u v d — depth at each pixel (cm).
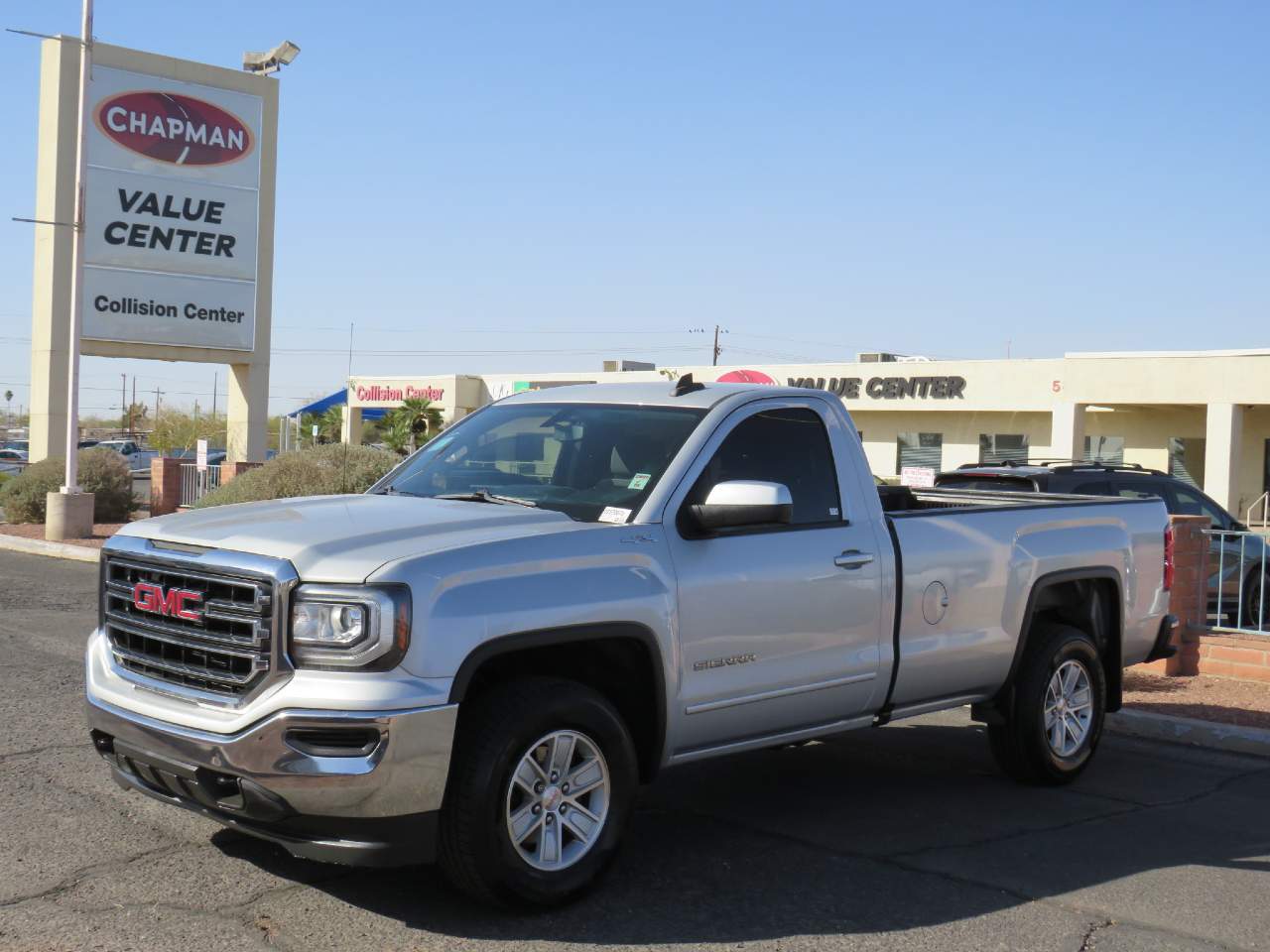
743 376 4938
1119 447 4281
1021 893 530
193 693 471
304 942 449
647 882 528
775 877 541
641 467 559
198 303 2805
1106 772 764
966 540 660
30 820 577
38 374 2681
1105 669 769
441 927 466
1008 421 4409
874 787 705
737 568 550
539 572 486
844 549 597
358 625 442
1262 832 634
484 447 622
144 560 500
